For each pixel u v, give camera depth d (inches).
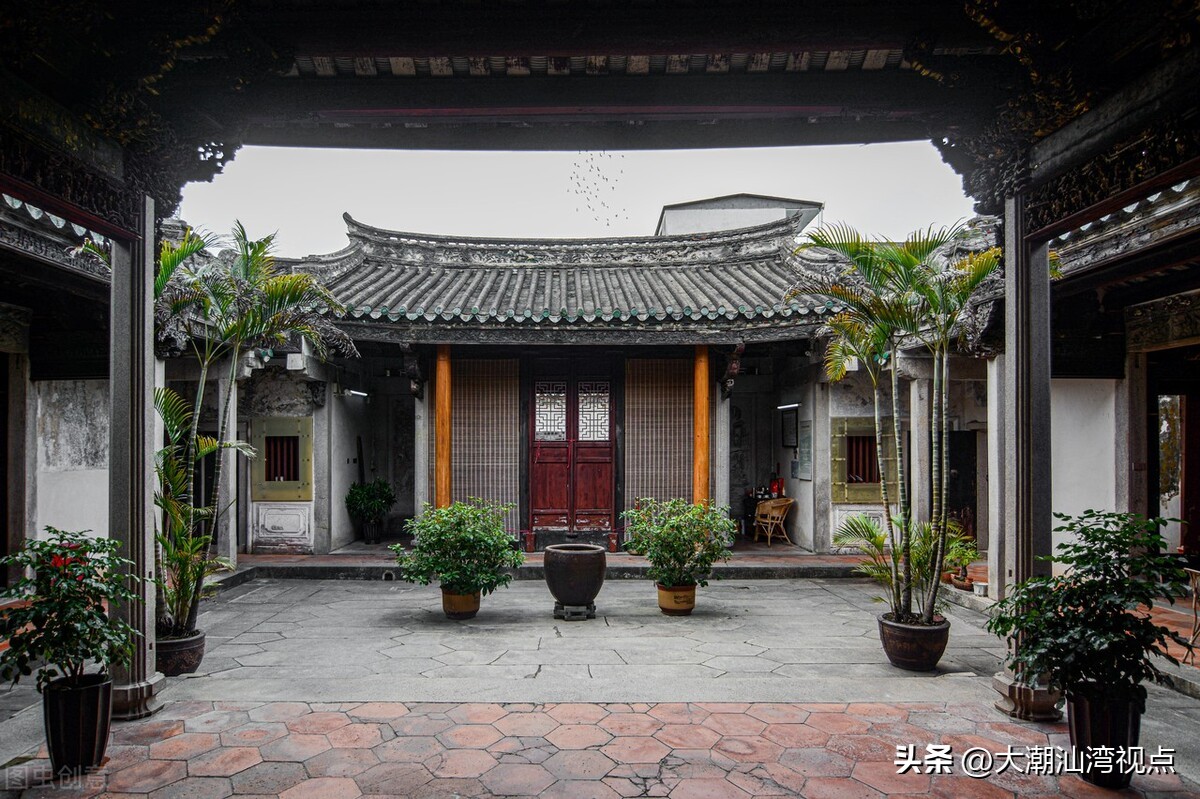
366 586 390.3
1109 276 262.7
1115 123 155.6
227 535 398.3
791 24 164.2
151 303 191.0
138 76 166.2
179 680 216.2
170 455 235.1
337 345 397.7
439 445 440.1
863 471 467.5
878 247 227.6
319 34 166.9
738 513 556.7
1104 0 150.6
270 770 155.1
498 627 297.6
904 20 165.2
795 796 145.4
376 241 520.7
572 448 466.3
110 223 176.9
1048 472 187.3
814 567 414.3
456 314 413.1
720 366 462.0
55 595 150.8
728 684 212.8
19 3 139.4
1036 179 182.5
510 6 162.4
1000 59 177.3
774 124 217.0
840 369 273.0
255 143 218.5
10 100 143.9
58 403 333.1
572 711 190.4
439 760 160.1
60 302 314.8
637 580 410.9
